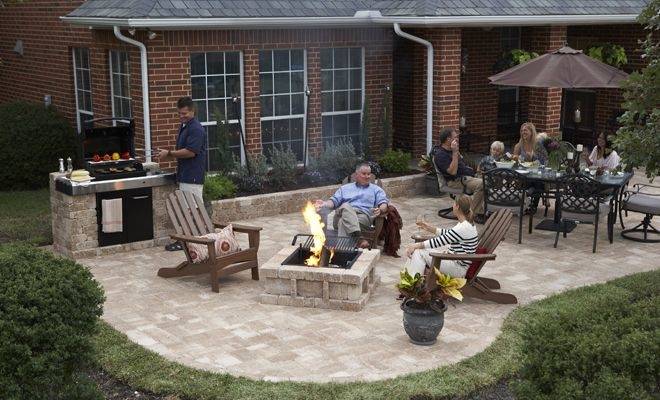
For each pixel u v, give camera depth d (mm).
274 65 13609
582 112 18375
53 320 4957
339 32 13977
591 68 11570
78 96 15289
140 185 10180
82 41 14500
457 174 11898
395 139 16000
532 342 4691
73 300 5176
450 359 6699
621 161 7672
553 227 11438
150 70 12117
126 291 8586
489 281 8570
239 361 6668
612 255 10070
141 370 6387
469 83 17031
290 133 14086
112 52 13398
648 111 7828
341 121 14672
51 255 5797
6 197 13766
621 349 4266
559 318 4820
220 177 12133
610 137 7754
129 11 11820
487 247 8383
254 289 8680
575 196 10156
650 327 4594
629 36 16906
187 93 12508
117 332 7258
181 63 12359
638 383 4176
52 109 14930
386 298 8336
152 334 7305
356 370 6465
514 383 4680
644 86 7492
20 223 11805
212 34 12570
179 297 8391
